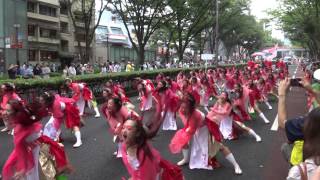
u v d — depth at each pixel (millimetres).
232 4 47031
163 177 5020
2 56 34000
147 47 68562
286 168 8086
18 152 5645
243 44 84188
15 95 11008
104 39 65188
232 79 19797
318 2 32812
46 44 54594
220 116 10359
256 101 14180
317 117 2973
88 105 15766
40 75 28328
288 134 4297
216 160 8195
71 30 59344
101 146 10047
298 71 49562
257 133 11734
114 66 37531
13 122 5664
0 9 34844
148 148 4805
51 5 55125
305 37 50062
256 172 7840
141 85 14602
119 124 7930
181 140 7633
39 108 5805
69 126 9789
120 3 33094
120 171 7879
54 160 5918
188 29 43125
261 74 22750
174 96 12250
